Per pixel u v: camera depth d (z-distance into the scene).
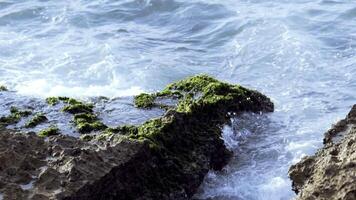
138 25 22.33
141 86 16.92
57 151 10.62
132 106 14.16
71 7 23.52
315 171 10.04
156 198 11.45
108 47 19.34
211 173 12.91
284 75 17.75
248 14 22.42
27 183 9.80
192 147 12.76
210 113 13.84
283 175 12.85
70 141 11.13
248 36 20.47
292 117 15.20
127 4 23.77
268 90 16.89
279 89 16.92
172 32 21.61
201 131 13.25
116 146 11.09
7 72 17.34
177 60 18.84
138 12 23.31
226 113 14.16
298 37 19.92
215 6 23.38
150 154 11.73
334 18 21.81
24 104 14.09
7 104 14.09
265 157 13.52
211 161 12.99
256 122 14.64
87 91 16.19
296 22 21.50
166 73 17.81
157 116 13.60
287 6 23.36
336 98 16.30
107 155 10.80
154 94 14.72
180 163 12.23
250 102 14.88
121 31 21.47
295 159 13.41
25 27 21.70
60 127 12.77
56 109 13.80
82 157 10.38
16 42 19.97
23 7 23.34
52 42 20.09
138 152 11.27
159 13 23.23
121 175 10.82
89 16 22.73
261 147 13.84
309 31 20.80
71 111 13.65
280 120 14.98
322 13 22.34
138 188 11.22
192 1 23.78
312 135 14.32
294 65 18.23
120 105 14.24
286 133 14.38
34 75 17.25
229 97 14.42
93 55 18.81
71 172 9.98
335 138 10.98
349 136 10.45
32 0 24.25
